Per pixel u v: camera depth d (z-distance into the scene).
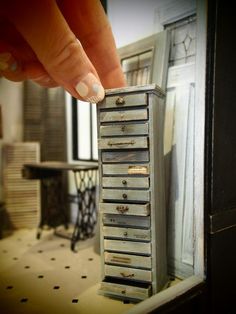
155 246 2.24
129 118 2.21
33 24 1.65
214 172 2.22
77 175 4.41
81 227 3.84
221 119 2.26
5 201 4.44
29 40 1.74
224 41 2.22
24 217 4.47
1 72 2.33
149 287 2.25
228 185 2.37
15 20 1.67
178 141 2.71
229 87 2.32
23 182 4.48
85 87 1.98
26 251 3.54
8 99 4.65
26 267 3.07
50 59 1.80
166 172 2.79
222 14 2.19
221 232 2.28
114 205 2.29
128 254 2.32
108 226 2.35
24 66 2.28
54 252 3.49
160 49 2.82
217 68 2.17
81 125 4.50
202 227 2.20
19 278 2.82
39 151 4.55
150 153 2.20
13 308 2.29
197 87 2.23
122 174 2.28
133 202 2.28
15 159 4.47
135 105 2.18
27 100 4.64
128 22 3.35
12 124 4.70
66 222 4.32
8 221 4.43
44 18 1.64
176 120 2.74
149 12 3.10
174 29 2.88
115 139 2.27
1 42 2.09
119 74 2.44
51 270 2.99
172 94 2.79
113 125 2.27
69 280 2.76
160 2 2.96
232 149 2.40
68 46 1.77
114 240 2.34
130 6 3.31
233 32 2.32
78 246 3.67
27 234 4.22
